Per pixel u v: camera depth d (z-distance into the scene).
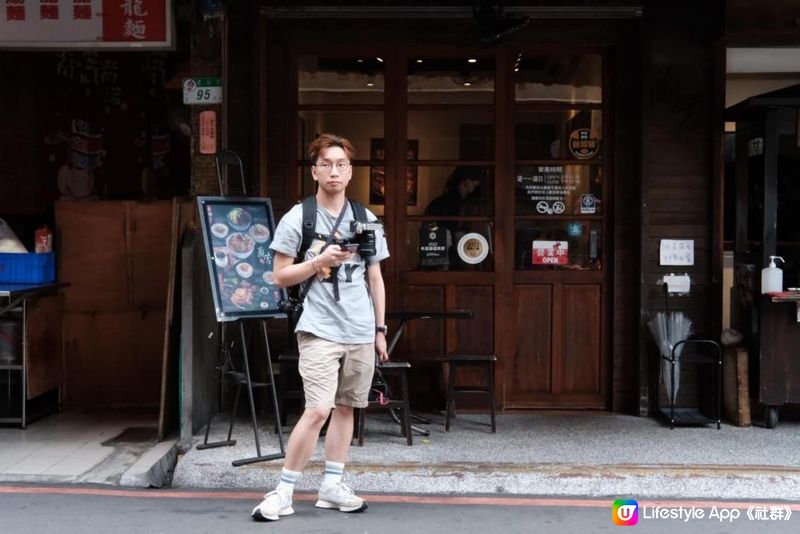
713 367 6.39
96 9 6.64
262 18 6.46
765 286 6.08
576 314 6.71
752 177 6.59
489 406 6.61
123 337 7.12
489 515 4.74
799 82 7.05
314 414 4.40
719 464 5.34
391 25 6.60
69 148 8.29
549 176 6.70
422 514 4.74
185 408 5.67
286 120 6.66
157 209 7.07
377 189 6.71
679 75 6.48
